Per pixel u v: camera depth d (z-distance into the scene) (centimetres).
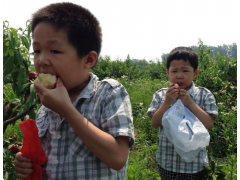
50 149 138
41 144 146
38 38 121
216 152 437
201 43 734
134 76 1634
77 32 122
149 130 536
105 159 121
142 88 1093
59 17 121
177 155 249
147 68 2209
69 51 121
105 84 139
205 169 270
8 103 183
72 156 129
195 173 253
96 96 136
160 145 263
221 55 710
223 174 301
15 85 172
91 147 118
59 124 134
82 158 128
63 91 118
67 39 120
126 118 129
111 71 1573
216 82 625
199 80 663
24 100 168
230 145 421
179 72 253
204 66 713
